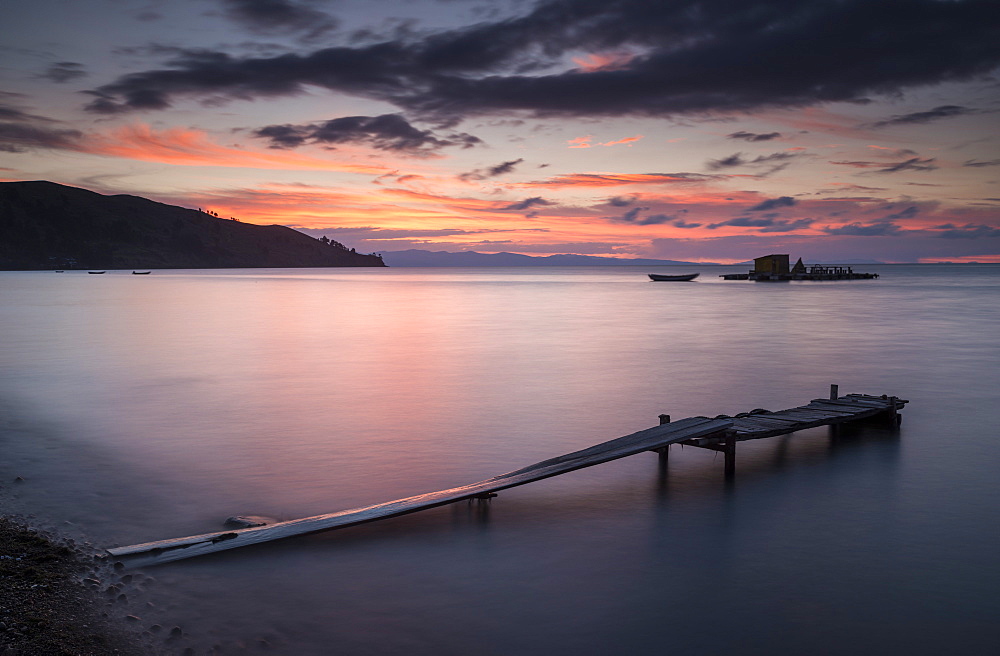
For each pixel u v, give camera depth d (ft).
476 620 24.45
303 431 52.65
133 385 72.38
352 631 23.66
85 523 33.53
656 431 42.75
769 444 49.21
